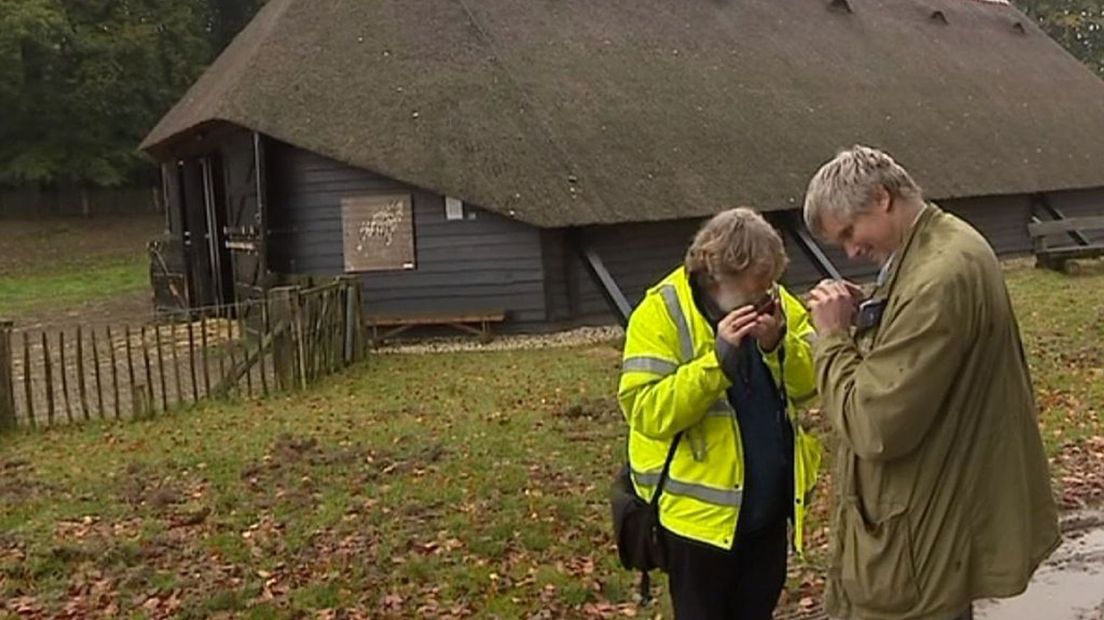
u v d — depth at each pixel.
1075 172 25.81
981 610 5.17
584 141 16.80
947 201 22.34
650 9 21.31
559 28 19.00
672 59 20.17
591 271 16.19
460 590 5.74
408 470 8.27
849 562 3.29
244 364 12.11
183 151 20.41
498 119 16.34
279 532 6.89
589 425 9.70
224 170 19.28
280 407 11.22
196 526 7.12
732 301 3.55
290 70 17.20
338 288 13.59
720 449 3.60
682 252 17.95
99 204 41.09
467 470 8.18
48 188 40.38
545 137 16.33
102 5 40.56
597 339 15.65
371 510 7.25
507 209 15.47
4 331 10.59
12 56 37.88
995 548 3.11
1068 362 11.88
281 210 17.20
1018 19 33.28
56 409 11.70
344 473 8.28
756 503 3.62
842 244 3.29
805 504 3.74
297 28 18.02
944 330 2.97
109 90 39.75
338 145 16.19
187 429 10.30
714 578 3.63
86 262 33.81
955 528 3.11
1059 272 21.25
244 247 18.02
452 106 16.44
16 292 27.52
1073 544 6.11
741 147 18.94
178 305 21.72
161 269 22.45
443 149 16.00
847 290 3.30
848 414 3.10
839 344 3.20
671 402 3.44
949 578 3.12
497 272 16.17
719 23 22.53
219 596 5.77
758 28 23.44
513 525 6.75
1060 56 32.69
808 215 3.36
